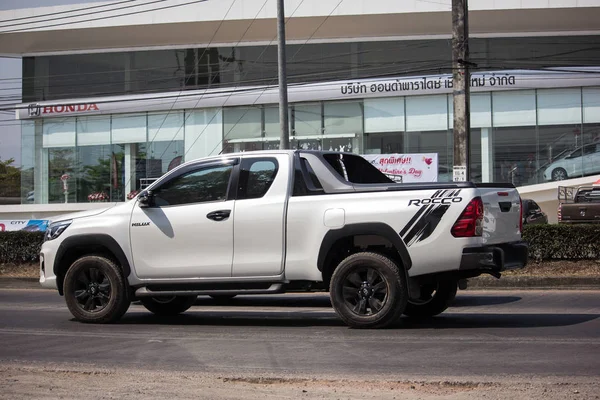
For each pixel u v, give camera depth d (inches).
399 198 333.4
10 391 229.6
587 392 217.9
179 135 1376.7
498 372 249.1
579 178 1210.0
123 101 1390.3
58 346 316.8
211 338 329.7
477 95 1257.4
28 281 687.1
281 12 843.4
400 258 341.4
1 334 353.4
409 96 1272.1
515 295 514.3
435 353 283.6
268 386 232.1
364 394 219.5
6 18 1375.5
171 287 368.2
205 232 359.3
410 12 1244.5
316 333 337.7
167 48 1393.9
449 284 377.7
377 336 323.9
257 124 1336.1
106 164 1411.2
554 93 1233.4
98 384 238.2
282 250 347.3
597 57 1279.5
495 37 1294.3
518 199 365.1
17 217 1439.5
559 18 1251.2
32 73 1448.1
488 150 1251.8
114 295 374.0
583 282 567.5
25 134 1455.5
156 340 327.0
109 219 378.0
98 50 1419.8
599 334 325.4
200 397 218.5
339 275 338.3
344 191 343.9
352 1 1257.4
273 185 354.9
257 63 1358.3
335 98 1295.5
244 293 355.6
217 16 1304.1
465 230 323.3
